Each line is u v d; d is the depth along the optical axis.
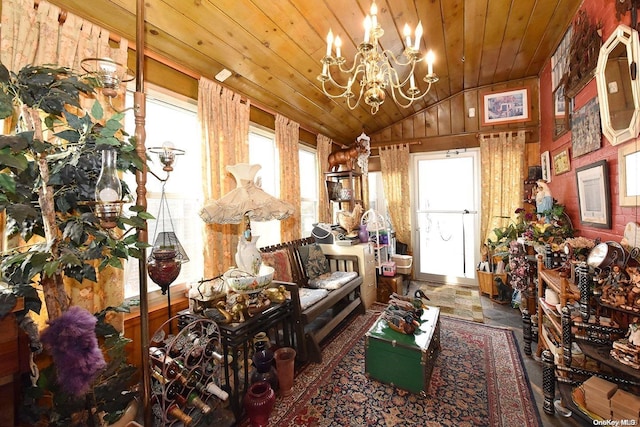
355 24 2.10
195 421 1.29
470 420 1.60
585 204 2.11
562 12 2.25
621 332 1.42
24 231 1.03
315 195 3.93
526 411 1.66
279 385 1.85
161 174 2.03
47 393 1.10
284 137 3.05
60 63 1.37
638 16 1.40
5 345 0.79
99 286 1.52
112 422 1.15
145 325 1.17
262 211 1.97
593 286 1.49
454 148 4.14
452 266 4.32
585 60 2.02
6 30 1.21
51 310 1.01
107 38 1.56
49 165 1.00
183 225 2.16
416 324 1.99
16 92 0.89
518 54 3.01
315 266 3.09
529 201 3.42
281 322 2.25
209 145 2.16
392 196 4.46
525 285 2.64
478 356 2.27
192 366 1.40
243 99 2.53
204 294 1.80
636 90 1.41
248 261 1.88
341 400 1.79
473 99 4.00
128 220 1.04
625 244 1.50
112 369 1.12
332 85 2.84
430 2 2.05
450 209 4.29
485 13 2.26
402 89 3.46
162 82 1.94
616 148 1.67
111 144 0.98
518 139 3.70
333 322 2.59
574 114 2.29
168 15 1.63
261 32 1.94
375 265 3.69
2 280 0.93
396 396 1.82
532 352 2.31
